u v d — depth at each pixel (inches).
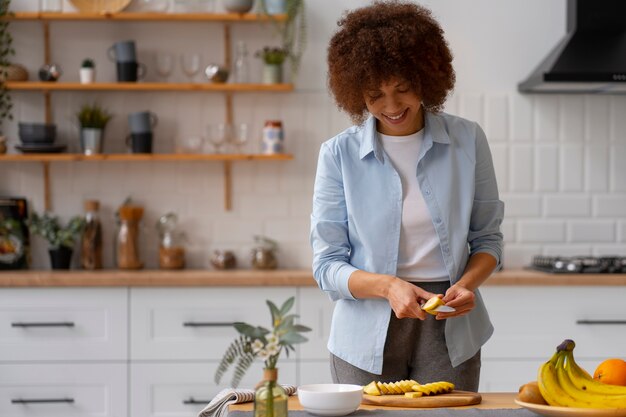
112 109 187.8
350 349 99.7
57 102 187.5
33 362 163.6
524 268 187.3
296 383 163.9
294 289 164.7
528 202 189.0
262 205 188.9
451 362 97.7
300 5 184.5
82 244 182.9
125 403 163.6
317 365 164.2
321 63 188.1
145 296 164.1
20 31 186.7
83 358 163.6
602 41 178.5
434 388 84.5
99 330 164.1
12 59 186.5
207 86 179.0
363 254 101.1
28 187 187.0
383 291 93.8
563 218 189.2
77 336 163.8
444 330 97.9
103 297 164.1
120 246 182.2
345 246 102.9
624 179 189.8
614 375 78.4
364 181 100.3
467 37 188.5
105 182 187.8
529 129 189.0
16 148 179.5
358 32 93.7
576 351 164.7
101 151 181.6
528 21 188.9
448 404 81.3
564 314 164.7
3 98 185.9
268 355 67.7
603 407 72.6
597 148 189.8
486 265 100.0
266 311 164.4
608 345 164.6
